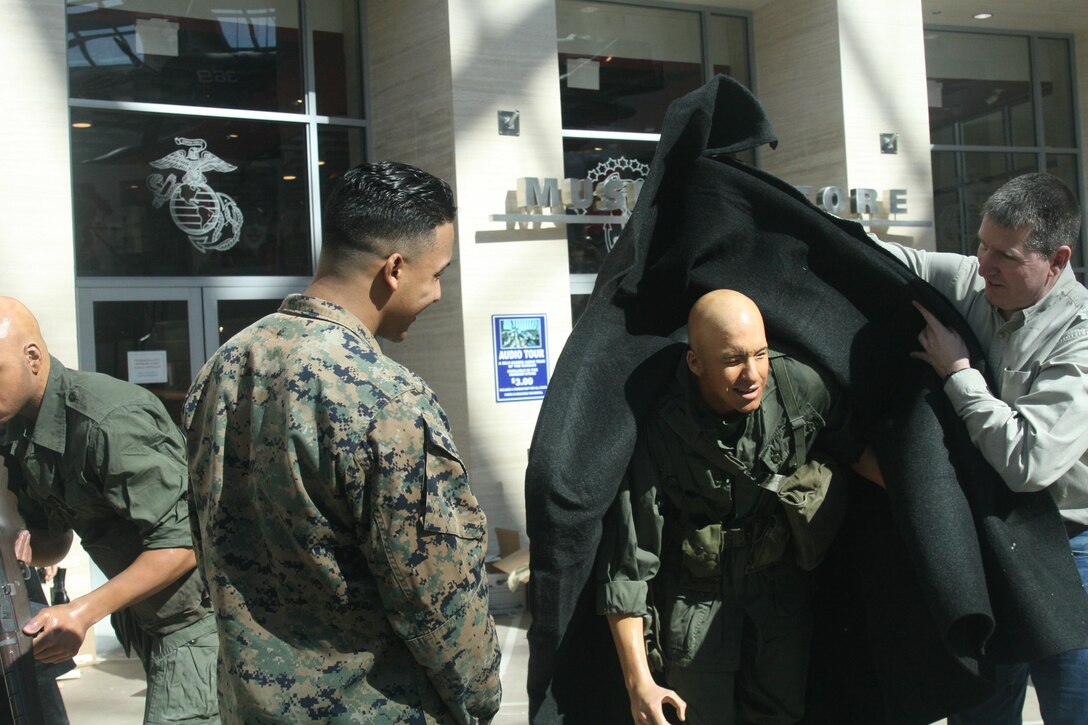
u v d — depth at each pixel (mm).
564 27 8078
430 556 1689
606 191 7320
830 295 2629
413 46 7004
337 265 1832
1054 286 2594
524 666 5211
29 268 5531
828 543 2520
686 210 2736
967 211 9859
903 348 2623
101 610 2426
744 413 2406
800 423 2441
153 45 6715
